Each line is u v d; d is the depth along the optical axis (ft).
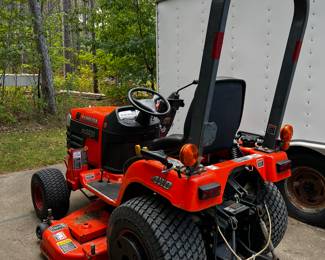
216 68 6.81
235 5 14.12
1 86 33.17
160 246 7.41
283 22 12.81
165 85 17.12
